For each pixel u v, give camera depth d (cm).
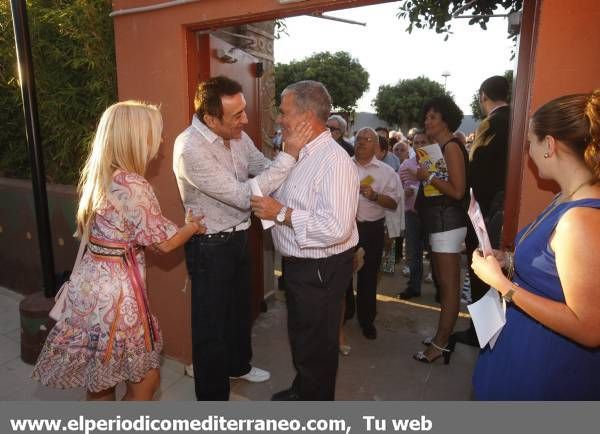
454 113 251
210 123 195
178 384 250
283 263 191
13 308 353
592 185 109
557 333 118
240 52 286
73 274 169
